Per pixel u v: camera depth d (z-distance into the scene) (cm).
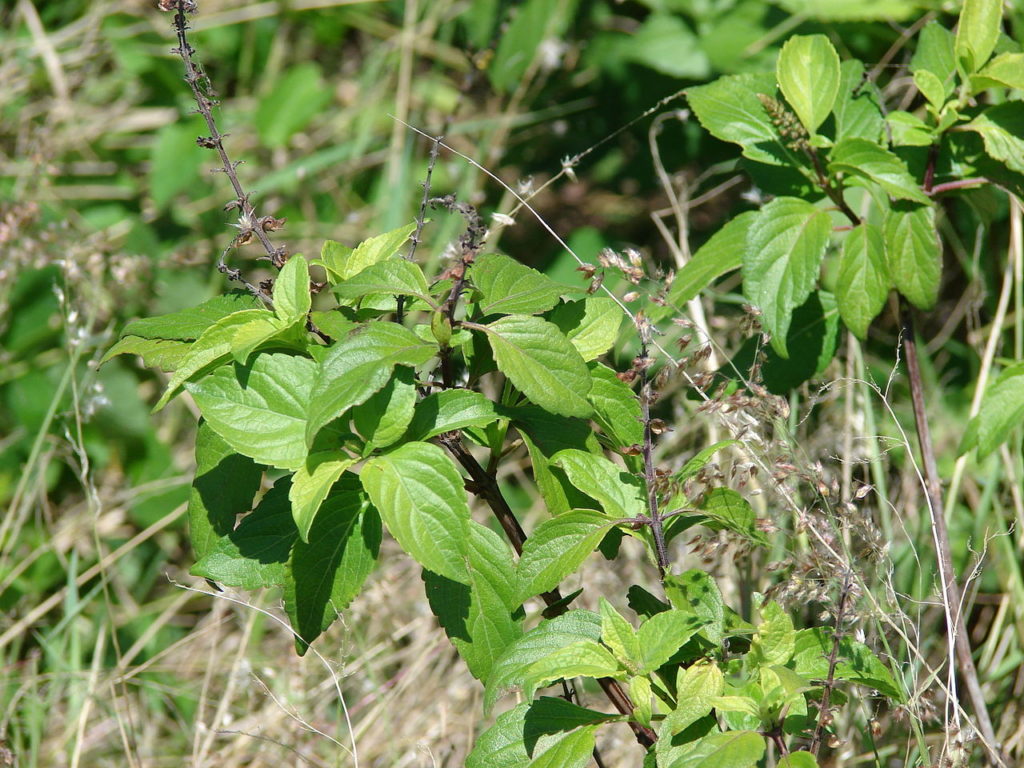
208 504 151
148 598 214
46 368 221
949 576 162
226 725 176
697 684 145
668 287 156
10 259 200
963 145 163
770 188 165
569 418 150
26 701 183
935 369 205
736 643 151
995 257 199
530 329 146
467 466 152
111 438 221
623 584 189
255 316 148
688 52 222
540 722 148
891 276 160
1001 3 159
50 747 184
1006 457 180
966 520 188
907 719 162
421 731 180
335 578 146
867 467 183
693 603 148
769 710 145
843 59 198
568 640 147
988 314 198
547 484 149
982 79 159
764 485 168
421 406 147
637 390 159
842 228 162
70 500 220
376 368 143
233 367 146
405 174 224
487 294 149
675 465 178
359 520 147
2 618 195
